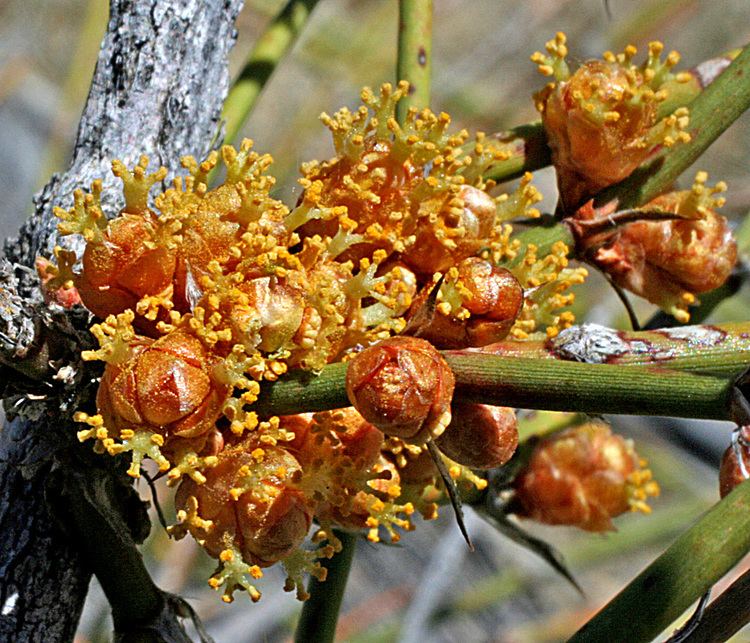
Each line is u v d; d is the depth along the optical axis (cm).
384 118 13
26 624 13
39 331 13
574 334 13
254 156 13
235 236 13
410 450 13
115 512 13
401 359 12
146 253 13
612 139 14
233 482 13
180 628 14
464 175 13
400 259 13
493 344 13
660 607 12
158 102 14
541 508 15
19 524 13
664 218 14
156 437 12
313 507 13
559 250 13
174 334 12
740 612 13
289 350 12
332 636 15
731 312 24
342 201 13
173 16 14
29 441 13
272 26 16
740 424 12
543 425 15
